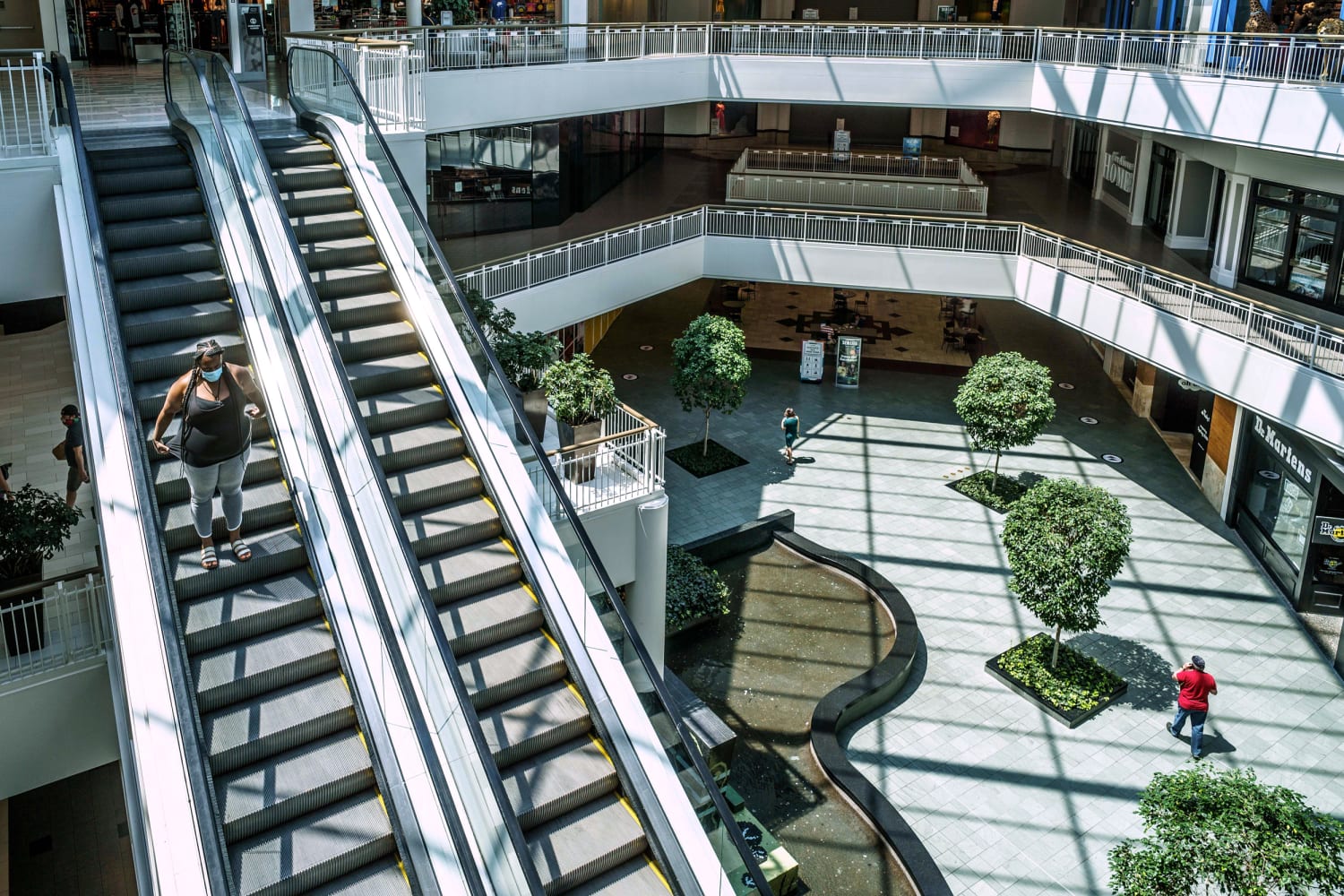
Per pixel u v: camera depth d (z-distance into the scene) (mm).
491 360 11594
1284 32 20500
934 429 25203
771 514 20547
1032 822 13484
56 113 13477
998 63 23875
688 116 38781
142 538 9031
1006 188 32812
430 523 10945
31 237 12461
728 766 13391
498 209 25500
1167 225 25953
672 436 24344
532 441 11242
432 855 7902
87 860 13328
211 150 12430
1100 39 22469
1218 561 19672
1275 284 20953
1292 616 18000
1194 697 14414
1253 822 10086
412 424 11734
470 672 9961
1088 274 22172
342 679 8992
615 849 8992
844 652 16797
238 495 9188
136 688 8195
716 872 8867
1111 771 14328
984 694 15914
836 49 25203
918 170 29000
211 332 11242
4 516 10984
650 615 14633
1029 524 15578
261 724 8422
